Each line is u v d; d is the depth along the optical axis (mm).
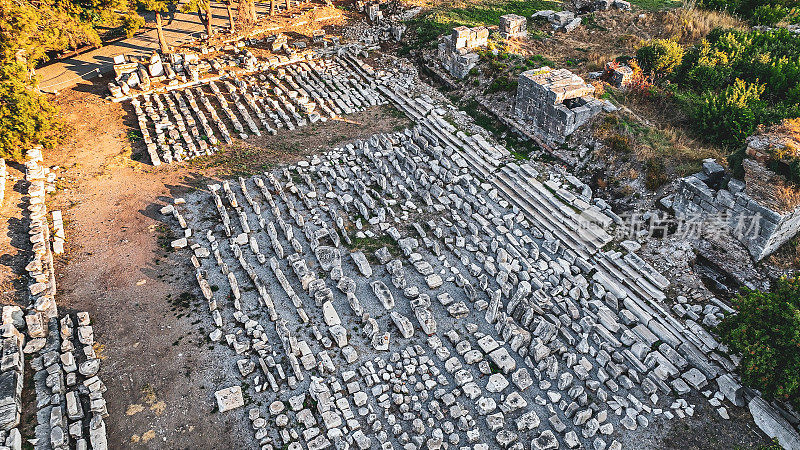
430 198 29750
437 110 36281
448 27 43062
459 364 21734
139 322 23406
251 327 22875
